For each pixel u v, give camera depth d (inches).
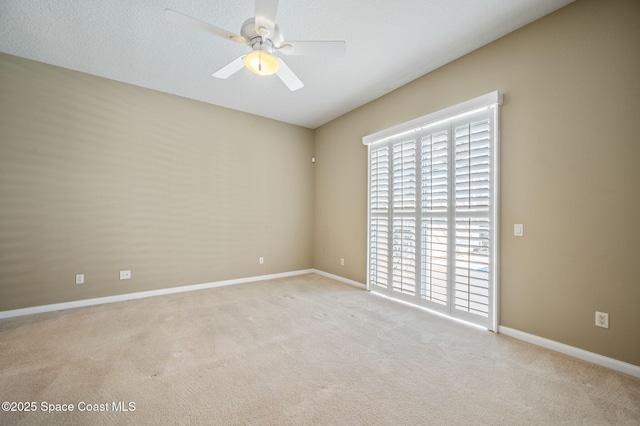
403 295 135.1
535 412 60.2
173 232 149.3
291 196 195.2
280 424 56.6
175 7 86.2
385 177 145.9
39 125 117.5
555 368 77.0
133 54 112.0
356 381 71.5
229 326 105.7
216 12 88.7
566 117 84.6
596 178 79.0
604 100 77.7
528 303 92.8
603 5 77.9
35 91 116.8
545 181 88.7
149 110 142.3
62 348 87.1
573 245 83.3
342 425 56.4
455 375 74.1
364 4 84.7
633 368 72.6
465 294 109.0
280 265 189.9
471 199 106.9
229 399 64.2
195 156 156.2
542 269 89.5
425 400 64.2
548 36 88.4
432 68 121.6
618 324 75.2
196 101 156.6
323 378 72.7
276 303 133.3
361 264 163.3
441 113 114.7
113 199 133.0
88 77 127.4
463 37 100.3
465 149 108.6
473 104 103.8
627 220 74.0
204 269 159.5
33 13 88.0
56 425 55.5
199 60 116.2
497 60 101.0
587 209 80.7
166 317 114.0
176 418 58.0
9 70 112.3
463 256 109.7
